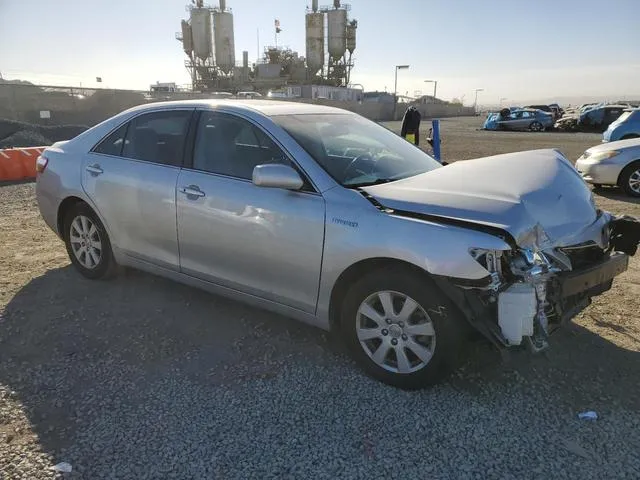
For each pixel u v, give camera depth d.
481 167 3.64
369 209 3.19
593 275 3.28
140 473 2.54
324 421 2.95
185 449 2.71
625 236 3.73
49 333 3.97
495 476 2.54
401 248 2.99
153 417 2.97
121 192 4.43
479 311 2.89
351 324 3.37
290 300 3.58
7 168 11.34
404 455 2.68
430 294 3.00
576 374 3.42
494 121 37.88
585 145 22.97
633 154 9.73
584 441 2.78
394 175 3.78
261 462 2.63
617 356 3.64
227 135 3.94
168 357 3.63
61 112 23.22
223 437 2.81
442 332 3.00
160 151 4.30
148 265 4.46
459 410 3.05
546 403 3.11
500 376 3.39
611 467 2.59
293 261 3.45
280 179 3.33
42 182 5.13
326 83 84.06
